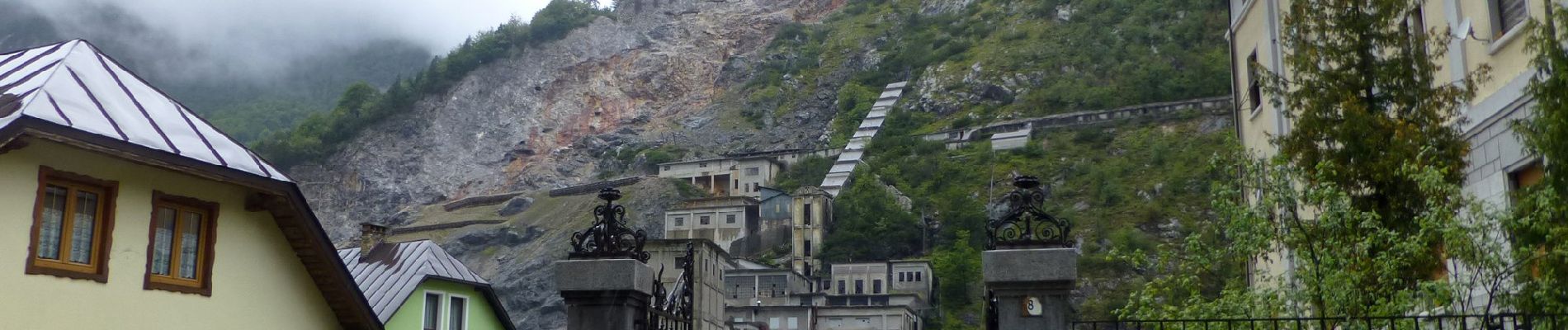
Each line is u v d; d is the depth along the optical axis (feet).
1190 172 412.77
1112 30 574.97
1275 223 48.70
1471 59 62.54
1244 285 54.95
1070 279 37.50
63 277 54.13
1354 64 52.49
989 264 38.06
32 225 53.16
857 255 424.46
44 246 53.88
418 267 93.20
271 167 64.95
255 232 65.31
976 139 511.40
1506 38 57.98
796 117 647.56
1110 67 543.80
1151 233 383.86
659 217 485.97
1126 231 373.20
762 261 433.48
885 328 313.73
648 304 44.04
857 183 467.93
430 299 93.20
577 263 42.45
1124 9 588.91
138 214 58.29
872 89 635.25
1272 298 44.60
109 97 58.95
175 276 59.98
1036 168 459.73
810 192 440.45
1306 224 47.80
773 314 308.81
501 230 504.43
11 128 51.01
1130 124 474.90
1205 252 49.73
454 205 579.89
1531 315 36.68
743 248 439.22
